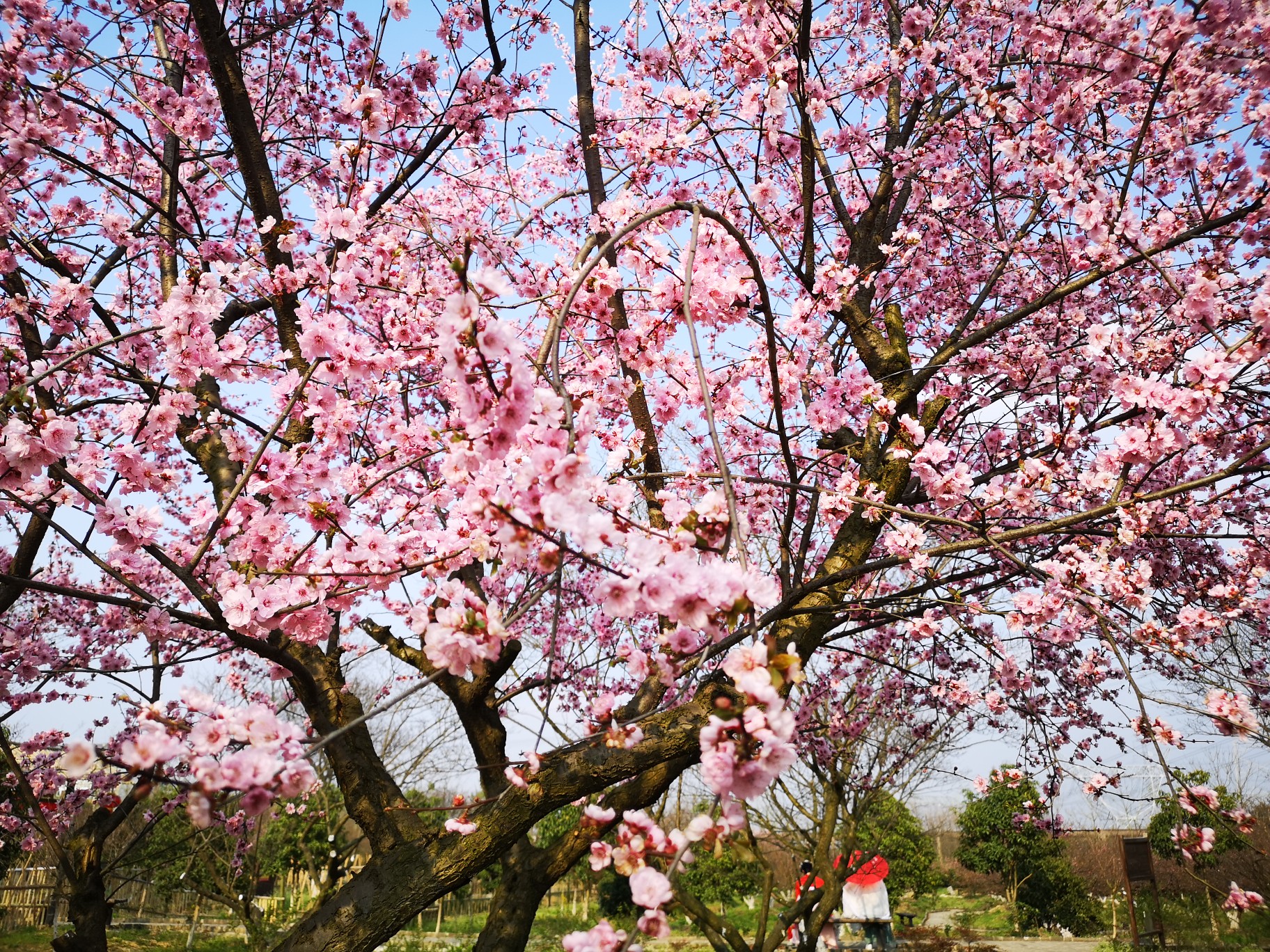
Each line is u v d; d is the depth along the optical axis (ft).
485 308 9.23
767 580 5.60
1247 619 15.44
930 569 11.53
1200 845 10.80
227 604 9.34
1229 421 15.11
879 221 18.90
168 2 14.93
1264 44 13.50
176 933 49.03
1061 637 12.46
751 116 14.14
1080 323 16.48
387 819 11.50
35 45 13.17
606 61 21.29
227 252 15.40
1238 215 12.14
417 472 13.12
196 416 12.42
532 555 7.29
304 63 18.40
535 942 48.06
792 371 13.53
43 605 20.11
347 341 9.74
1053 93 15.47
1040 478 11.49
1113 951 37.52
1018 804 28.40
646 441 13.21
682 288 11.29
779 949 23.00
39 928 38.45
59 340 14.24
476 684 13.47
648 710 12.32
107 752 5.04
